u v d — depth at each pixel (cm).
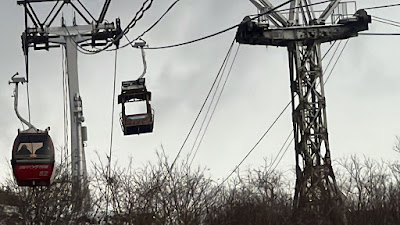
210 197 4322
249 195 4319
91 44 5094
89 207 4781
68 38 5225
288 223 3969
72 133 5306
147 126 5394
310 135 4016
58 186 5225
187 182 4281
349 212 4297
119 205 4297
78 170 5169
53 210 4962
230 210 4166
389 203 4434
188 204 4212
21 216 5053
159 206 4188
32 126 4500
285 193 4556
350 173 5031
